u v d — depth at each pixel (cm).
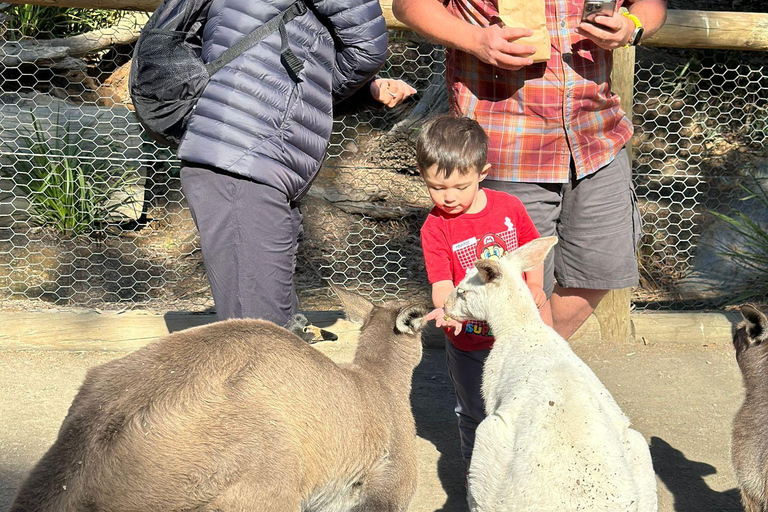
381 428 286
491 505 255
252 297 323
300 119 323
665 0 388
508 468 252
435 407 468
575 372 267
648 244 712
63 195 709
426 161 318
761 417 310
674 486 382
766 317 327
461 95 368
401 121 810
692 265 695
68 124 726
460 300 302
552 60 354
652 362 525
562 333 418
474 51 342
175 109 320
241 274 321
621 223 379
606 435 249
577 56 357
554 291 408
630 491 244
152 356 248
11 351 513
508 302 286
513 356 279
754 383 322
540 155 362
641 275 685
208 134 316
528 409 257
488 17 355
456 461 407
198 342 253
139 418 231
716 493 377
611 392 481
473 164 315
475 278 300
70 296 616
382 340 313
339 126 828
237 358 249
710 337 557
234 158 314
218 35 321
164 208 769
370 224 755
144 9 551
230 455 234
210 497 232
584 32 343
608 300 549
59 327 522
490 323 292
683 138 859
